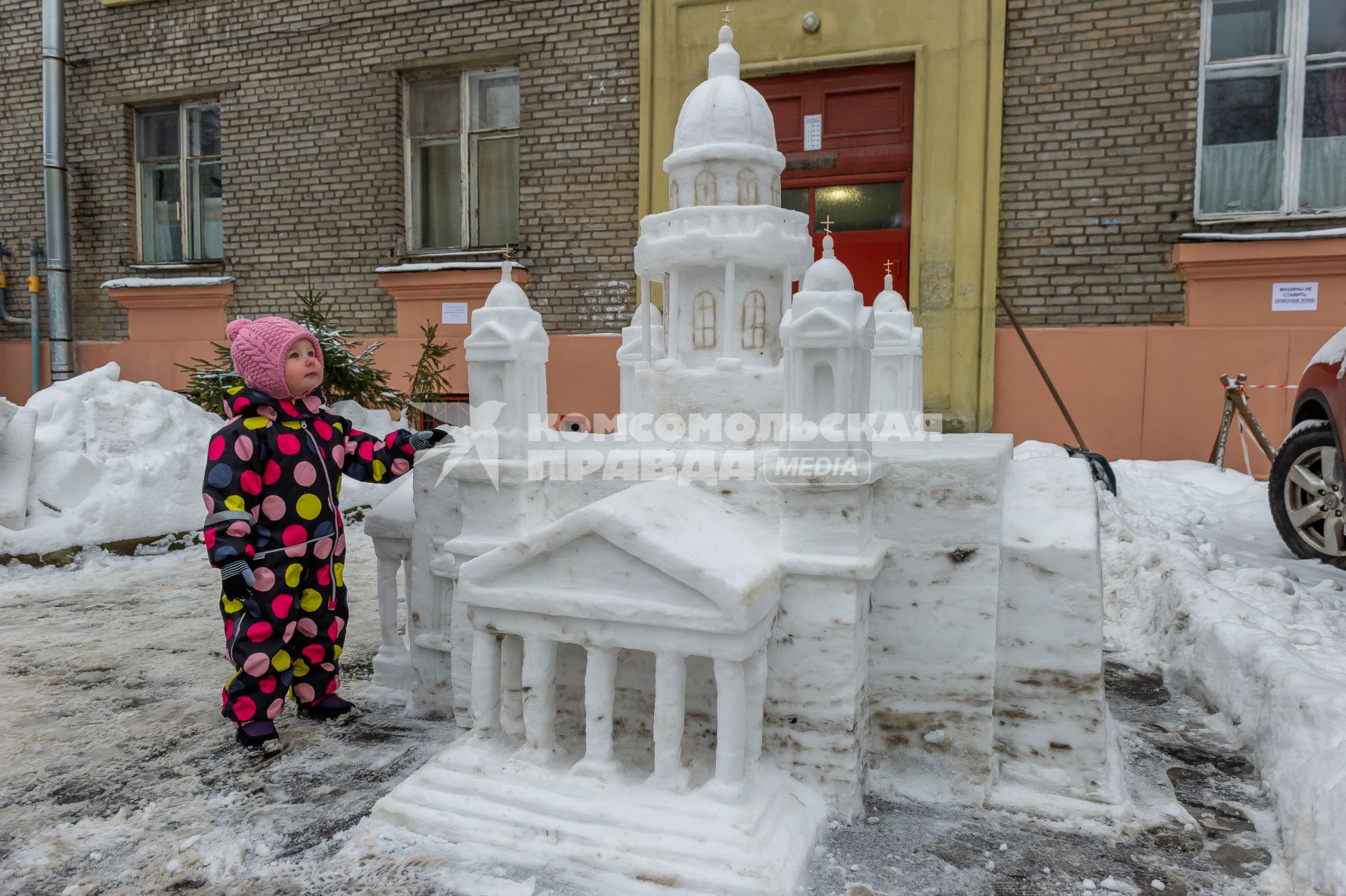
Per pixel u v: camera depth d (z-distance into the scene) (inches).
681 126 107.7
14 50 415.5
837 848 77.5
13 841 79.7
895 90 301.1
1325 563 169.3
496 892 69.8
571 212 335.9
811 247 105.5
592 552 78.5
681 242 100.0
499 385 93.4
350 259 369.7
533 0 335.6
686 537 78.5
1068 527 90.2
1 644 145.2
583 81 331.6
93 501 213.6
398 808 80.9
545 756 83.0
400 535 115.3
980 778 87.2
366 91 363.3
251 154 380.8
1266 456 251.1
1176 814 84.2
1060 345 282.8
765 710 84.7
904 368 144.6
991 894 70.9
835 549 81.7
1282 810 81.7
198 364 392.5
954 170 289.6
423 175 373.4
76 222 414.6
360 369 287.9
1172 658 128.9
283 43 372.5
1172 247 271.7
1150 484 233.5
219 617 163.0
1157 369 272.8
